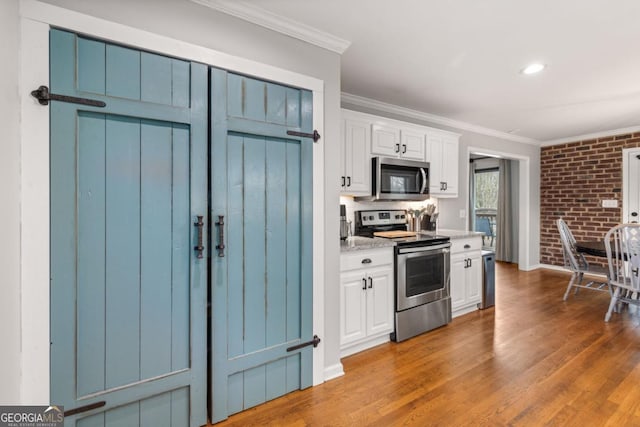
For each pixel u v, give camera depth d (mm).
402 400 1876
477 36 2102
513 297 3951
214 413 1681
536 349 2514
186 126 1587
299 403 1861
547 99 3332
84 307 1372
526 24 1957
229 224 1718
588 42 2174
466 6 1777
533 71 2658
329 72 2115
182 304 1599
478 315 3342
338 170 2176
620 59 2430
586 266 3791
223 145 1685
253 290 1807
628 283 3002
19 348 1244
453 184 3824
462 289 3324
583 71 2648
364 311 2500
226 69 1688
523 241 5426
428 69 2635
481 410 1769
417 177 3357
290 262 1946
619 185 4629
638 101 3379
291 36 1935
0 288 1118
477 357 2395
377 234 3189
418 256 2812
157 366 1540
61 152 1308
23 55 1229
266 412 1782
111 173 1419
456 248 3260
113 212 1428
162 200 1538
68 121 1315
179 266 1587
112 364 1435
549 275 5059
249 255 1791
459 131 4309
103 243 1408
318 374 2061
